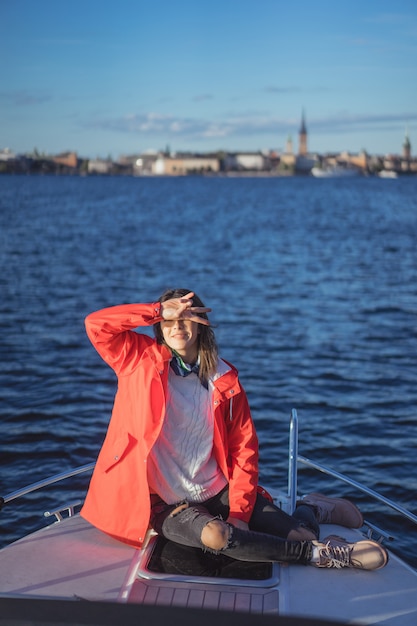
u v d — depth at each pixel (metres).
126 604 2.32
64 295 20.45
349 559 3.50
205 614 2.23
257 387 11.59
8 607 2.33
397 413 10.37
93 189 148.75
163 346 3.71
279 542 3.49
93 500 3.79
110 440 3.75
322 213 70.12
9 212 63.69
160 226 51.47
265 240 40.62
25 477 7.89
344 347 14.34
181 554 3.54
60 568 3.47
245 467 3.75
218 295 21.03
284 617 2.17
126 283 23.33
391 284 23.03
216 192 143.38
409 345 14.59
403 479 8.10
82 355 13.22
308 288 22.31
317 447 9.03
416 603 3.27
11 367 12.33
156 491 3.73
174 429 3.70
